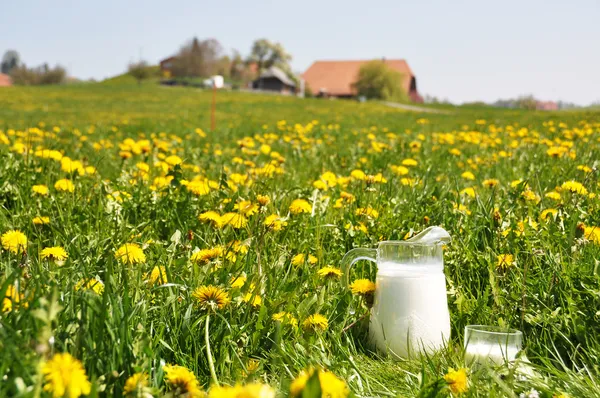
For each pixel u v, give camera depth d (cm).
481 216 403
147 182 557
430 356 275
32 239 391
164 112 3750
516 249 349
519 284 318
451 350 270
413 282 284
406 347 282
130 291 270
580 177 584
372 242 393
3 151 563
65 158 524
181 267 307
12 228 395
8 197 469
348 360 261
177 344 255
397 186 553
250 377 221
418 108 6438
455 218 419
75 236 382
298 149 1058
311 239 395
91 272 292
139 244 369
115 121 2494
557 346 283
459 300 312
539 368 247
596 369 248
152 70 11969
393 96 10231
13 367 179
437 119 2850
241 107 4584
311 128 1681
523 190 455
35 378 171
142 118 2867
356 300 313
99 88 8112
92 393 164
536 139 1026
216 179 698
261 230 349
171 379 184
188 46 13962
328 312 301
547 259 332
